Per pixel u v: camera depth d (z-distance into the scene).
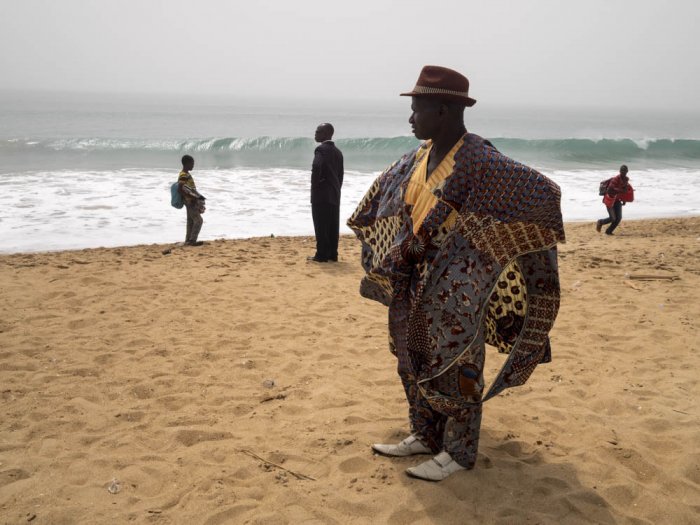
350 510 3.13
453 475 3.36
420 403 3.54
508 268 3.25
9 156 26.69
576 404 4.46
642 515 3.16
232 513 3.11
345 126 73.00
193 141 32.88
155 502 3.21
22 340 5.62
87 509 3.12
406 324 3.21
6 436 3.89
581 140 38.03
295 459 3.64
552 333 6.12
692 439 3.88
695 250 11.02
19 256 9.57
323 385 4.80
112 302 6.95
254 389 4.71
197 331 6.05
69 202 15.08
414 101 3.10
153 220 13.52
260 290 7.65
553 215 2.93
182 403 4.45
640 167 30.78
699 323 6.36
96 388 4.66
